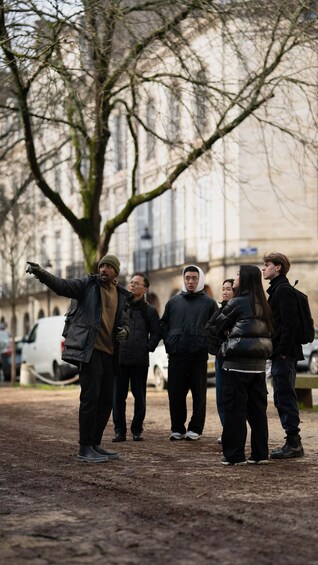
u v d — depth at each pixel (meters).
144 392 12.27
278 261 10.28
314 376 16.58
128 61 20.36
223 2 19.31
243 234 36.59
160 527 6.41
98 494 7.81
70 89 20.02
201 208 38.59
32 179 29.05
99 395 10.31
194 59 20.33
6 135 25.89
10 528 6.52
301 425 13.76
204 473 8.97
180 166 21.25
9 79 19.31
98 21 18.83
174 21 19.52
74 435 13.05
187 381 12.29
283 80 20.53
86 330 10.05
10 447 11.56
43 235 54.84
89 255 23.19
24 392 25.05
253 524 6.46
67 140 26.22
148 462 9.90
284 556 5.54
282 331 10.03
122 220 22.62
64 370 29.58
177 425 12.27
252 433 9.66
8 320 61.50
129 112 21.75
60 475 8.99
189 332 12.09
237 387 9.52
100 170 23.30
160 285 42.44
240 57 19.53
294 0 18.73
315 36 18.88
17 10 17.55
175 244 40.56
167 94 23.39
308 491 7.81
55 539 6.14
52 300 54.06
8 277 57.94
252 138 35.41
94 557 5.62
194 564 5.38
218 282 37.31
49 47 17.12
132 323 12.24
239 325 9.58
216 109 20.09
